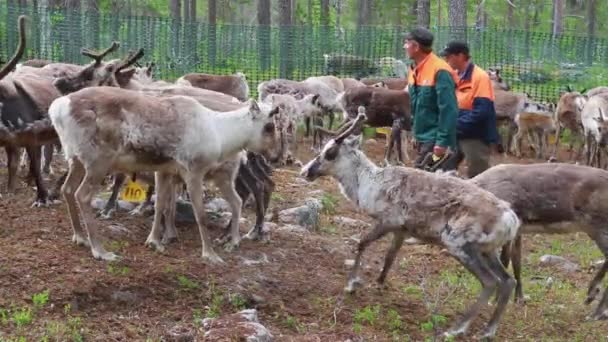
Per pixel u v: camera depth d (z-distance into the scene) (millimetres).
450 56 7930
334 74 19078
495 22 38781
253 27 18891
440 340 6016
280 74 18984
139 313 5910
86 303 5898
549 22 38031
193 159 6672
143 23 18125
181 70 18453
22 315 5527
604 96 13789
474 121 7855
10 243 6652
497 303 6133
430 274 7547
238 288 6391
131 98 6527
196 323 5797
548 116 14562
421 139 7484
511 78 19109
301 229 8211
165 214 7281
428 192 6207
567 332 6480
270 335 5656
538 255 8523
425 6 23594
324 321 6199
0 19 17516
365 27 20141
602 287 7562
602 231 6598
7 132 7629
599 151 13625
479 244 5980
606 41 19312
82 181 6598
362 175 6551
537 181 6664
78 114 6391
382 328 6180
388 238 8500
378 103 13148
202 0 41938
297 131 13680
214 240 7449
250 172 7582
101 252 6523
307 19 35531
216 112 6898
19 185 8859
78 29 17453
